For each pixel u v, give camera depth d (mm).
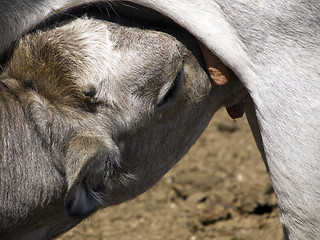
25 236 8930
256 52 8820
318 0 8547
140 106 9117
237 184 14672
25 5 8766
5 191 8406
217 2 8820
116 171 8797
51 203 8781
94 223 13992
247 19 8742
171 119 9695
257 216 13883
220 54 8992
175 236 13688
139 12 9211
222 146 15977
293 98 8781
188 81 9555
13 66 8820
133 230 13891
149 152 9734
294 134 8836
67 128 8633
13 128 8508
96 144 8492
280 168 9008
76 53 8773
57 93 8688
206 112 10180
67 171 8375
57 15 8969
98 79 8742
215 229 13719
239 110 10500
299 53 8711
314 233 9078
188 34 9469
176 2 8898
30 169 8531
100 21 9062
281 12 8641
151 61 9047
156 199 14594
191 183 14820
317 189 8875
